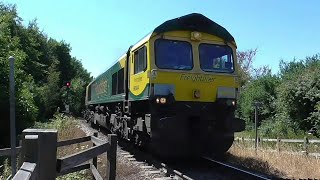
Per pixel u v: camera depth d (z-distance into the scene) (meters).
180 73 11.74
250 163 12.16
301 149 17.38
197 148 12.12
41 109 32.62
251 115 33.53
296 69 32.00
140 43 12.59
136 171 10.65
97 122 26.38
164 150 11.66
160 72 11.57
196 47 12.07
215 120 12.02
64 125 21.80
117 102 17.50
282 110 28.23
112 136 6.12
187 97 11.77
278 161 12.68
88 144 13.70
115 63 17.55
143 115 12.73
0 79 15.46
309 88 25.62
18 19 39.47
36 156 3.69
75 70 69.62
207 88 11.98
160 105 11.55
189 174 10.36
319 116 23.70
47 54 54.81
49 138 4.07
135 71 13.16
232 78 12.30
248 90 35.00
